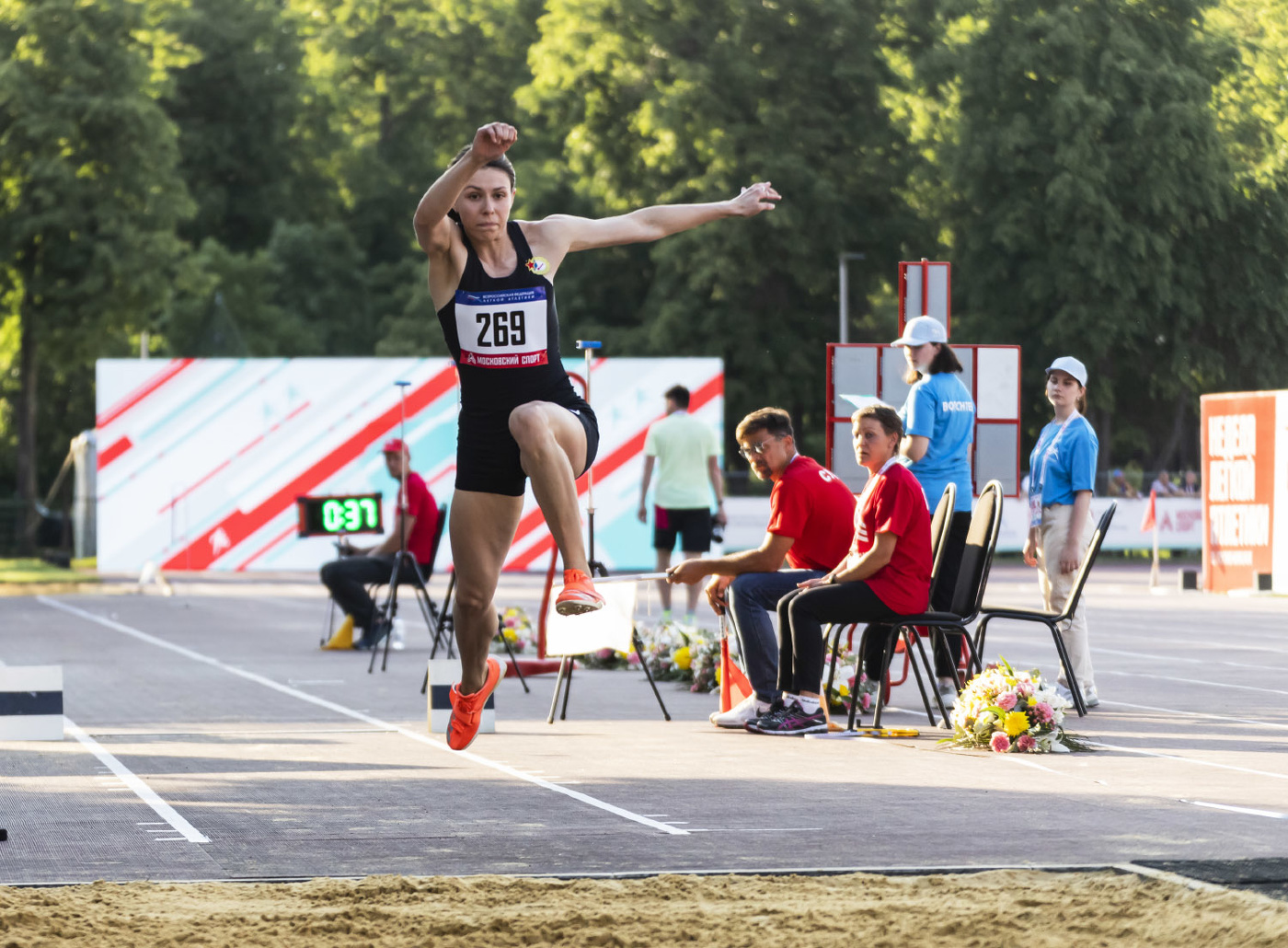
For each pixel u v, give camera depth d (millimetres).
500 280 12367
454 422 64812
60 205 89250
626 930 10367
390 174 143375
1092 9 95312
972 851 13359
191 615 48719
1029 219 96875
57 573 74625
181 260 95125
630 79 107375
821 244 102875
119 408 63625
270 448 64188
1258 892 11414
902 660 29578
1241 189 91875
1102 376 96562
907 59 107062
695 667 27828
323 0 146875
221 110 136500
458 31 140375
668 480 40250
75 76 89250
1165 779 17672
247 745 20891
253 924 10594
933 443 25141
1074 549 24734
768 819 15078
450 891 11641
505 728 22688
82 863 13039
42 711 21484
